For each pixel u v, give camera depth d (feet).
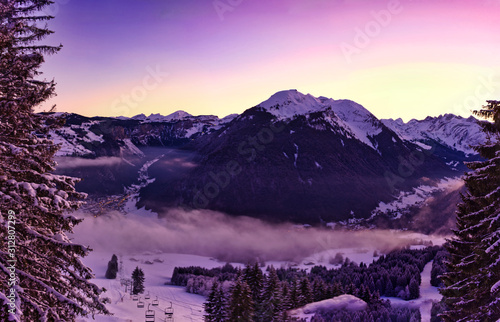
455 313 98.07
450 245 111.14
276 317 263.49
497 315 79.87
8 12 57.52
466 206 102.63
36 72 58.49
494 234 73.00
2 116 51.88
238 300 220.64
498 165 75.20
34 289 51.42
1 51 52.70
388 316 300.20
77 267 53.26
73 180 57.26
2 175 49.01
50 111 58.13
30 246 53.06
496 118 75.56
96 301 53.06
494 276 77.36
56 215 50.21
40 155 55.88
